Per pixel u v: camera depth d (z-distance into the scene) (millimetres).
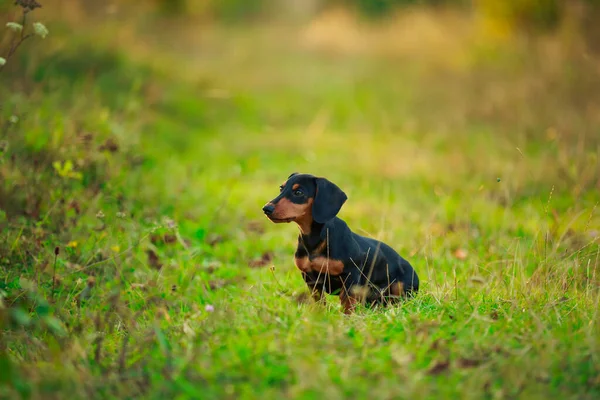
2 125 8406
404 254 7828
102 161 8578
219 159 13008
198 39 25047
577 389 4254
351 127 16562
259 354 4570
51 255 6699
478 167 11938
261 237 8719
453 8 23594
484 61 19016
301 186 5867
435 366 4422
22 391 4133
